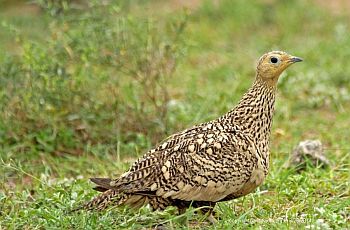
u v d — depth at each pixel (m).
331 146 16.61
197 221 11.95
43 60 16.22
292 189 13.45
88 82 16.69
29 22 25.52
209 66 23.52
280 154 15.73
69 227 11.64
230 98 18.91
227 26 27.58
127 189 11.39
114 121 16.58
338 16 28.53
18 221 12.06
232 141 11.52
